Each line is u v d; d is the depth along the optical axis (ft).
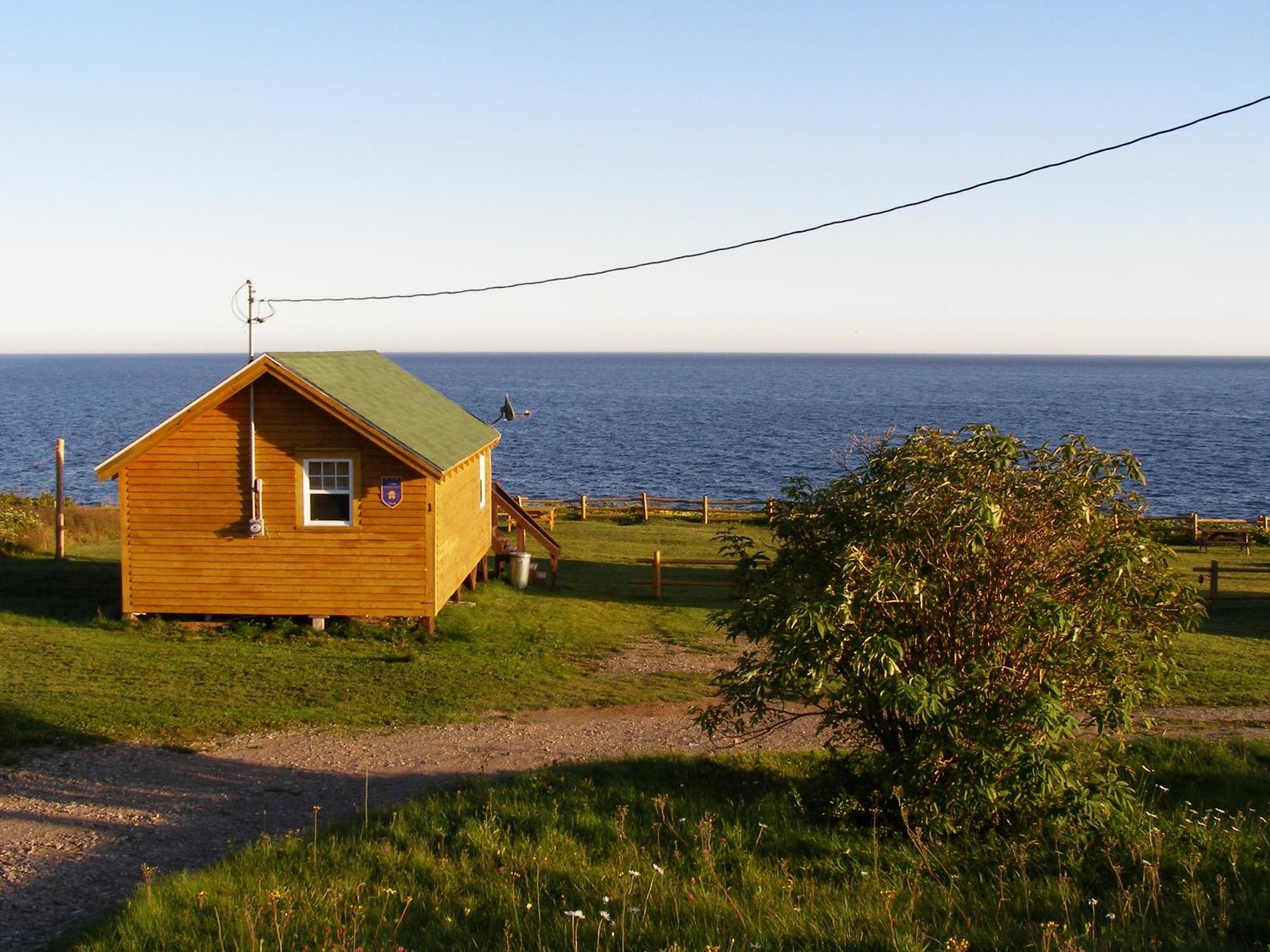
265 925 24.70
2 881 29.53
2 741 42.19
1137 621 31.73
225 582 63.62
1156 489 197.88
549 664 58.23
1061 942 23.25
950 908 25.66
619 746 43.88
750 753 42.47
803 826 33.01
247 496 63.31
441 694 51.49
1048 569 31.07
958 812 30.42
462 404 454.81
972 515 29.01
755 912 25.52
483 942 24.04
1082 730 44.45
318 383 63.21
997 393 589.32
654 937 23.88
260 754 42.16
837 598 29.78
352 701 49.83
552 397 525.75
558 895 27.20
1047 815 30.83
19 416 364.38
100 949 23.75
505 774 39.58
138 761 40.83
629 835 31.91
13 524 90.02
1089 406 455.22
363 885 27.32
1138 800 33.37
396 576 63.57
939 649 31.35
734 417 384.68
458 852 30.12
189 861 31.32
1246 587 84.84
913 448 32.32
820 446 276.62
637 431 322.14
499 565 85.61
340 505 65.41
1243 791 37.45
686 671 57.72
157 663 55.52
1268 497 188.96
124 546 63.62
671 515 125.49
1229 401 499.92
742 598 35.29
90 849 32.17
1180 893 26.76
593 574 88.58
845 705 32.99
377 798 37.19
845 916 25.04
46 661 54.65
